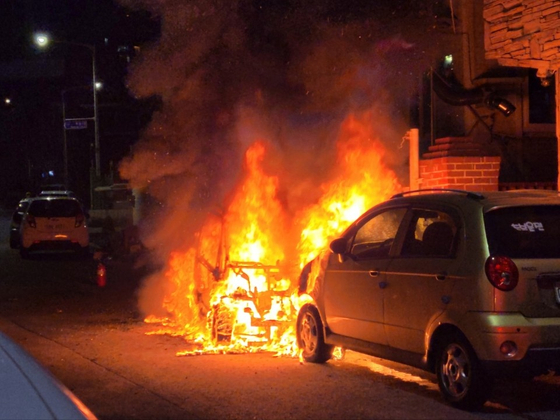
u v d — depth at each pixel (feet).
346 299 25.99
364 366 27.58
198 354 29.50
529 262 20.95
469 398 21.30
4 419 10.29
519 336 20.44
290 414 21.44
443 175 35.50
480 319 20.71
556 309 20.93
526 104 52.85
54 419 10.54
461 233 22.07
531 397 23.53
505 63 37.29
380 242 26.43
